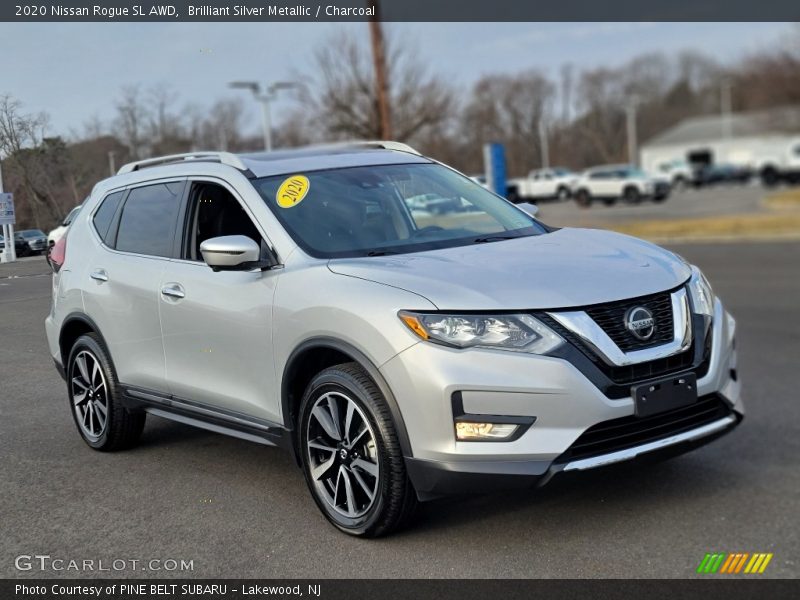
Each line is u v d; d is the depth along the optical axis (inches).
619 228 946.7
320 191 163.9
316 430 142.8
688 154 3019.2
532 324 128.3
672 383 135.5
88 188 160.9
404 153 191.6
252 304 147.7
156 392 164.6
